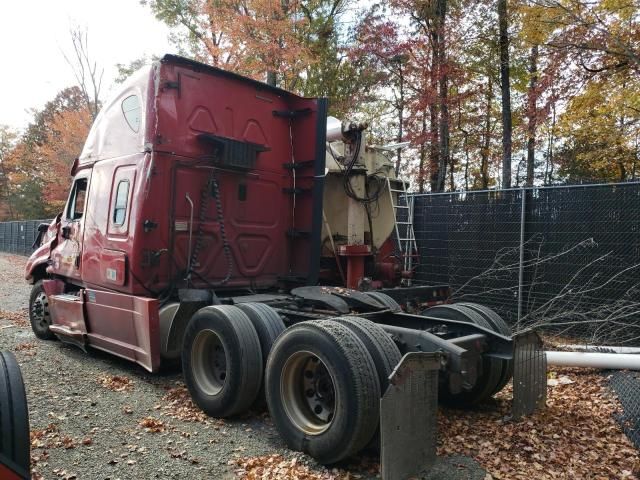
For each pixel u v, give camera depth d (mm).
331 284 7758
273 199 6773
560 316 7551
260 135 6625
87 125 26078
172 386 5551
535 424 4406
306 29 19359
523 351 4461
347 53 18875
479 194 9297
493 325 5098
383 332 3877
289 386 4023
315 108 6766
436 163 18906
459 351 3787
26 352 6988
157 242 5680
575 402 5102
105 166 6375
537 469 3682
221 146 5996
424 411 3508
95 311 6281
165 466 3705
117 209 5996
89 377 5848
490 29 16547
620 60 11648
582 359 6062
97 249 6285
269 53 16391
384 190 8555
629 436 4227
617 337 7469
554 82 12594
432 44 17266
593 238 7918
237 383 4406
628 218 7598
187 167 5887
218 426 4484
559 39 11727
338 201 7805
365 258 7875
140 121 5809
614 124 14867
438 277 9859
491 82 20031
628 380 5621
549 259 8125
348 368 3506
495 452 3963
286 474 3576
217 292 6238
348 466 3721
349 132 7148
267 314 4766
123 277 5715
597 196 7902
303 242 6875
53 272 7457
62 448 3955
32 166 39594
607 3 11141
